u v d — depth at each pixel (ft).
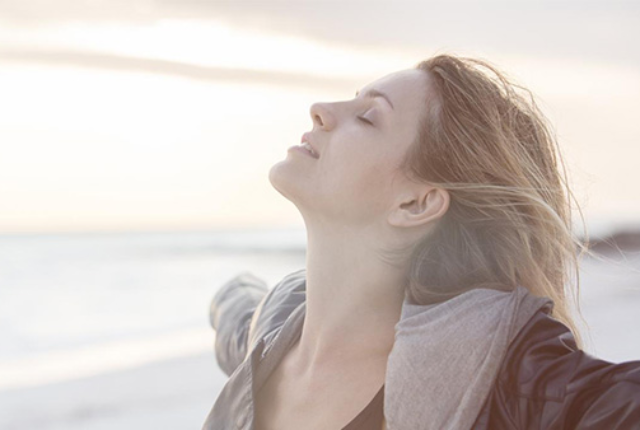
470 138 5.70
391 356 5.26
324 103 5.93
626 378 4.60
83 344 55.67
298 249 169.17
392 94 5.83
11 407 28.96
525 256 5.65
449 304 5.27
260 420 6.04
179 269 125.59
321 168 5.80
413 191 5.70
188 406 27.73
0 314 78.59
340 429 5.60
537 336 5.03
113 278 113.39
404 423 5.09
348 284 5.80
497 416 4.90
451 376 4.99
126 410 27.48
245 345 7.11
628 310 40.09
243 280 7.97
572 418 4.69
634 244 116.57
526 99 6.15
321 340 5.83
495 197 5.68
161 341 50.67
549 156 6.18
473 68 5.95
